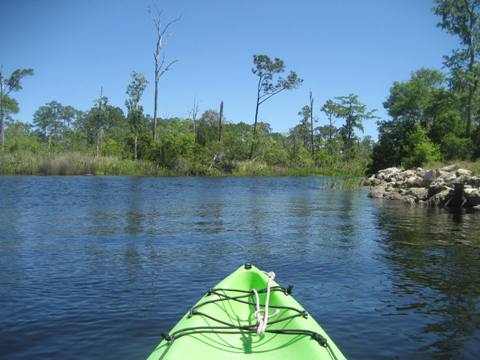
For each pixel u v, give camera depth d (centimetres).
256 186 3241
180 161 4569
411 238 1127
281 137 7531
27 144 5497
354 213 1656
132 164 4291
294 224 1361
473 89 3831
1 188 2472
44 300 613
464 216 1570
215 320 453
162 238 1086
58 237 1073
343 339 496
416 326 536
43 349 463
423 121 4331
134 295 637
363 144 6975
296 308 483
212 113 6241
